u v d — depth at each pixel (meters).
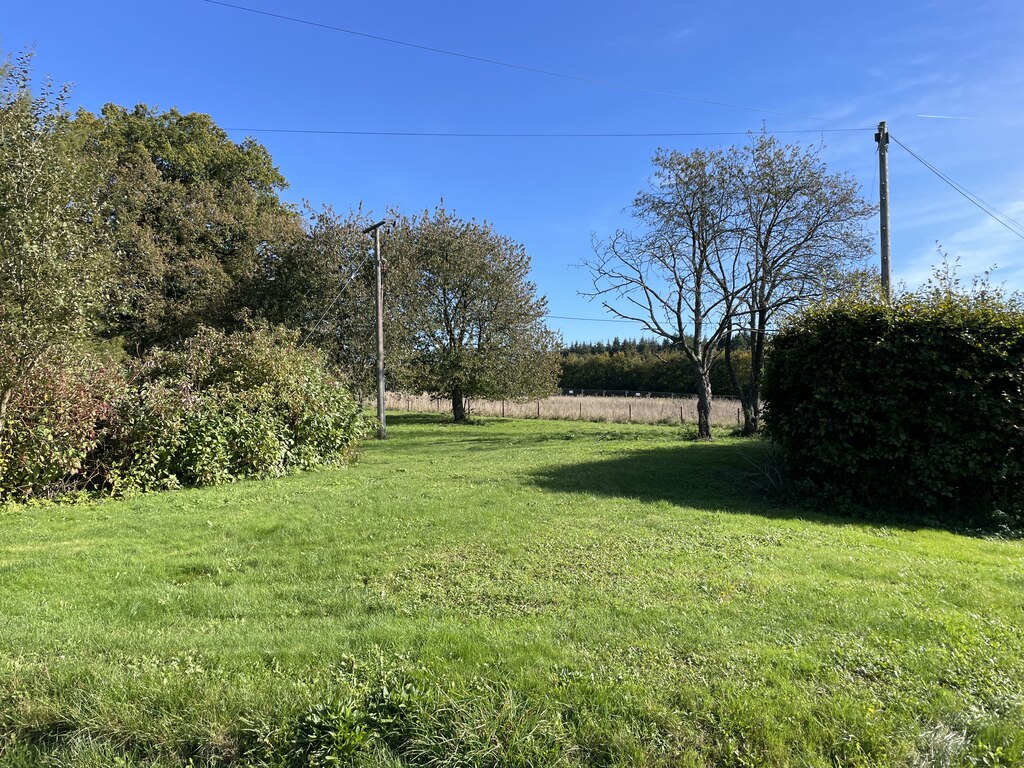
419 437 23.12
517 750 2.69
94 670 3.32
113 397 10.55
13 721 2.93
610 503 8.55
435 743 2.74
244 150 36.38
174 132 33.31
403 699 2.96
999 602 4.62
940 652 3.60
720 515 7.97
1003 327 8.48
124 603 4.71
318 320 26.12
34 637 3.91
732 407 36.38
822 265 19.53
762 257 20.41
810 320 10.02
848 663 3.47
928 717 2.95
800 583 4.99
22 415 9.39
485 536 6.65
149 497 9.70
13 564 5.79
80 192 10.56
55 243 9.62
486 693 3.06
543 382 32.66
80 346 10.54
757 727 2.82
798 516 8.43
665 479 10.91
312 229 27.48
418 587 5.06
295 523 7.45
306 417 13.41
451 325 31.80
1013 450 8.26
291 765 2.68
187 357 13.45
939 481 8.43
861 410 8.93
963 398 8.34
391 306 26.53
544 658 3.49
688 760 2.64
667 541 6.47
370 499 8.97
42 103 10.48
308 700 2.97
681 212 20.58
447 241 30.50
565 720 2.91
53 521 7.88
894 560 5.91
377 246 22.50
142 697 3.05
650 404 40.06
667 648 3.66
